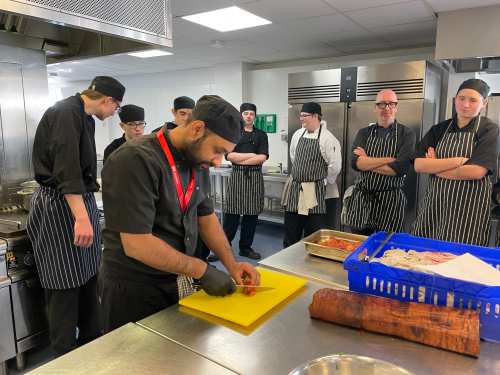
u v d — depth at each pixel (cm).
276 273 139
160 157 115
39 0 111
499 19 285
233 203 377
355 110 373
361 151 282
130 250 109
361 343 92
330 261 157
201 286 120
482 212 208
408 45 424
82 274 192
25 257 200
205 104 109
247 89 557
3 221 208
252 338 95
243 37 390
